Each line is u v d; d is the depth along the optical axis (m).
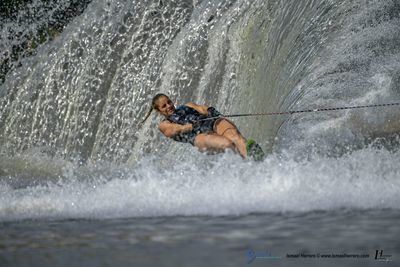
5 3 71.88
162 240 21.59
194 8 55.53
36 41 70.62
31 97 60.19
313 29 47.34
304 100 44.03
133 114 56.00
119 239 22.27
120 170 43.59
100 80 58.22
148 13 58.03
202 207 26.80
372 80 42.84
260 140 45.78
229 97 50.78
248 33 51.00
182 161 41.69
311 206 25.67
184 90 53.75
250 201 26.80
